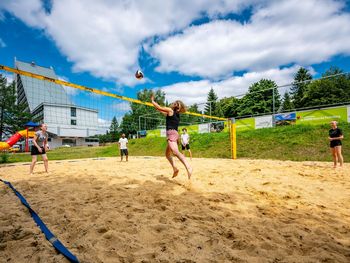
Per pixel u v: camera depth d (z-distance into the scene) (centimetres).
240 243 162
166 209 235
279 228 193
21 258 145
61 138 3619
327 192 311
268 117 1417
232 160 904
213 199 268
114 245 160
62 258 142
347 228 195
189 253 149
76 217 214
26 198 286
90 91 755
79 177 439
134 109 3350
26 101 3550
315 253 152
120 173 484
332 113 1176
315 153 966
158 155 1412
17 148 2567
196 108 2064
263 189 323
